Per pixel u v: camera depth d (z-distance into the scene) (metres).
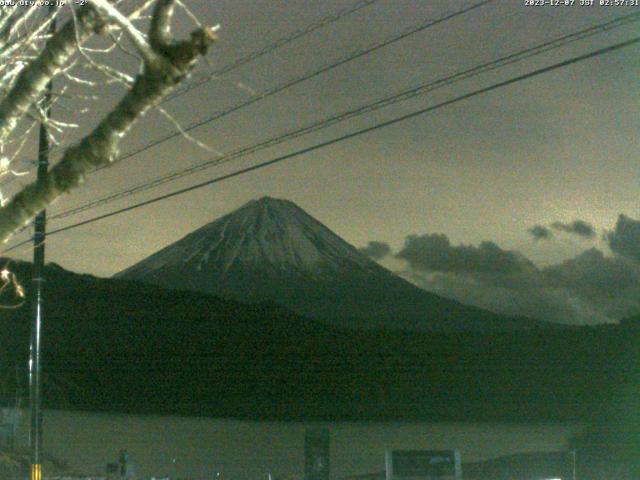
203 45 3.71
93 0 3.81
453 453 16.08
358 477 25.00
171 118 4.09
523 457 21.80
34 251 18.59
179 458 33.34
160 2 3.70
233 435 40.09
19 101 4.64
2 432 31.73
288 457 33.81
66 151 3.98
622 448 28.81
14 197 4.05
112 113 3.87
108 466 24.38
